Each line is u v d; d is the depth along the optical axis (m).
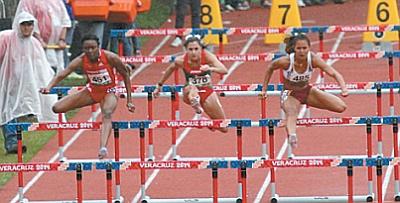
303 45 25.50
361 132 34.59
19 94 32.34
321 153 32.12
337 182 29.23
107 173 24.27
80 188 24.16
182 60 27.30
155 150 32.84
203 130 35.25
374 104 37.88
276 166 23.94
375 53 30.16
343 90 25.34
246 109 37.78
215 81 41.72
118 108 38.19
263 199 27.66
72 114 37.62
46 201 27.62
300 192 28.25
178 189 28.91
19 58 32.34
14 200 28.27
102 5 38.38
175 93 28.11
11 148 32.81
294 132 25.03
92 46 25.80
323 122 25.14
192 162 23.98
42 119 32.59
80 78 40.91
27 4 36.75
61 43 37.00
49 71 32.78
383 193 27.89
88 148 33.62
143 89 27.20
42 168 23.97
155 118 36.69
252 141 33.81
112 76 26.08
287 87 25.86
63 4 37.16
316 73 42.31
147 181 29.75
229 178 29.91
